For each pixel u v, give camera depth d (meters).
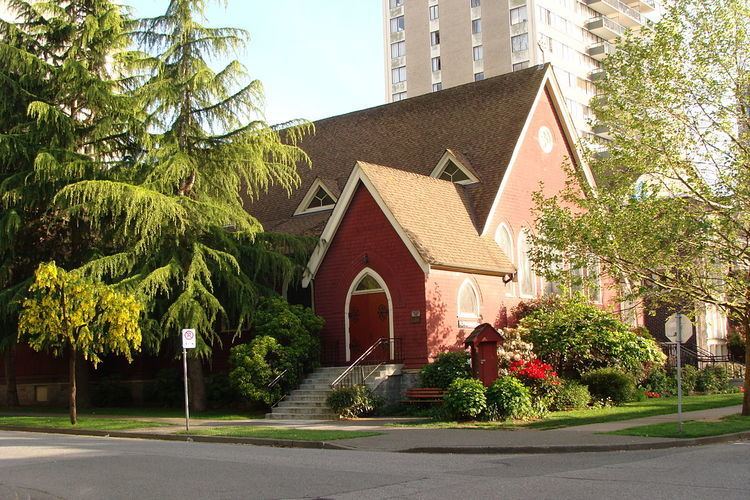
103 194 25.11
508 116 34.44
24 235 30.12
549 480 12.01
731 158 21.25
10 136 27.77
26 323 24.61
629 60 22.45
